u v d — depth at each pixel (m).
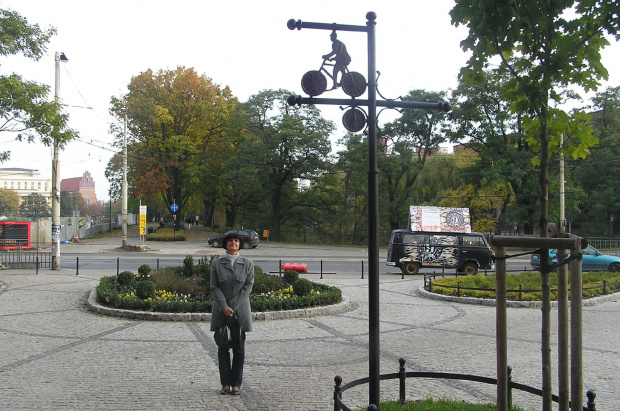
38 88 19.38
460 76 5.27
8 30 19.80
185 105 50.19
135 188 50.44
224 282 6.87
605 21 4.72
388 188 47.66
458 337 10.77
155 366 8.25
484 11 4.66
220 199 54.22
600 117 45.16
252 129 52.12
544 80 4.82
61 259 29.17
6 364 8.28
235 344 6.83
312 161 48.62
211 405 6.46
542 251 4.67
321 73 5.37
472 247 25.56
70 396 6.74
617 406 6.59
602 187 45.38
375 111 5.19
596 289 16.86
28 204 102.50
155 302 12.60
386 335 10.96
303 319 12.66
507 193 43.16
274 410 6.32
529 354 9.29
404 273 25.39
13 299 15.03
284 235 55.31
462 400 6.61
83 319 12.21
